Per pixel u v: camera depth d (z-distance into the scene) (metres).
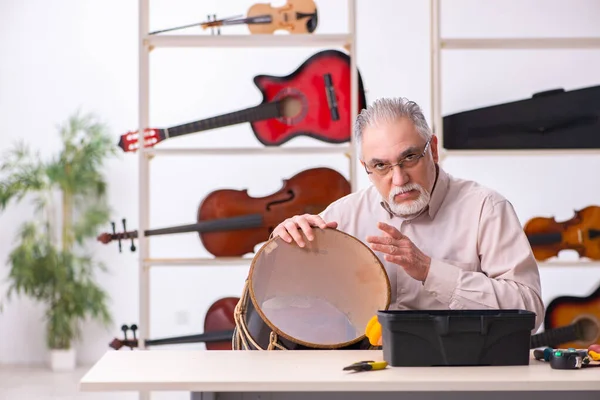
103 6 6.18
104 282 6.15
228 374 1.38
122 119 6.17
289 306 1.77
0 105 6.14
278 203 3.30
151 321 5.80
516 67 4.92
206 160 5.73
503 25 4.89
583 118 3.31
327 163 5.50
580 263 3.19
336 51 3.31
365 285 1.82
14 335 6.14
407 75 5.31
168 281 5.82
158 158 5.75
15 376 5.64
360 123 1.93
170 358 1.58
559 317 3.48
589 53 4.88
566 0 4.86
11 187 5.84
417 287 2.05
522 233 2.02
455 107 4.96
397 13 5.31
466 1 4.89
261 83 3.31
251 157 5.70
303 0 3.30
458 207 2.08
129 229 6.17
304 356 1.60
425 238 2.09
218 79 5.70
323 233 1.84
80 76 6.17
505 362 1.49
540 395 1.50
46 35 6.15
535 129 3.29
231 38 3.16
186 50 5.70
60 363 5.88
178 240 5.81
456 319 1.46
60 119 6.15
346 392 1.49
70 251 6.01
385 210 2.16
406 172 1.89
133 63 6.20
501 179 5.02
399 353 1.47
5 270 6.14
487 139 3.28
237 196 3.29
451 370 1.43
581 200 5.02
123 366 1.47
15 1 6.14
